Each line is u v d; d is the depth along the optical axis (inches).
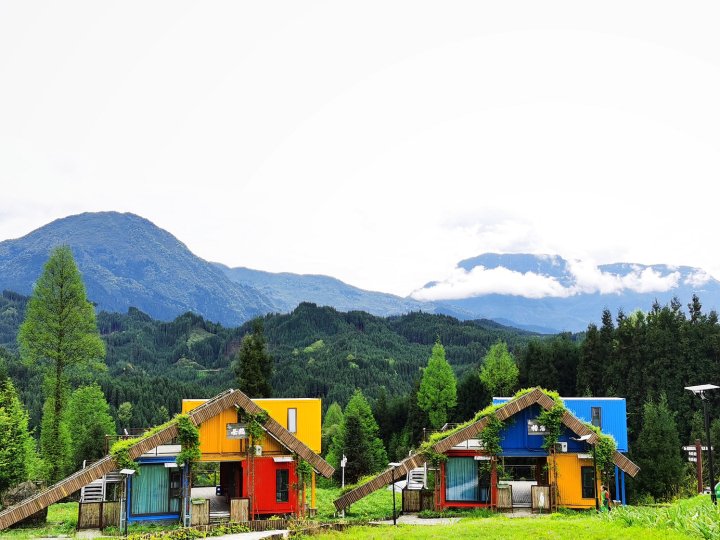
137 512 1279.5
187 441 1270.9
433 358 3267.7
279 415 1930.4
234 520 1278.3
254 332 2746.1
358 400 3147.1
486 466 1385.3
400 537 924.6
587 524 920.9
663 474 2004.2
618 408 1963.6
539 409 1430.9
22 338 2199.8
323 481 2588.6
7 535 1186.0
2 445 1827.0
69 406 2923.2
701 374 2886.3
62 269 2229.3
